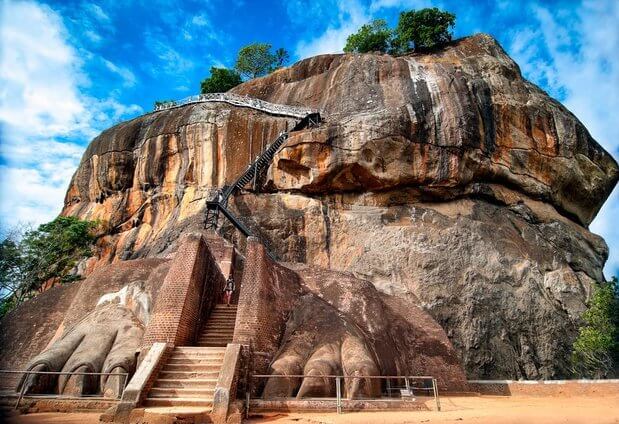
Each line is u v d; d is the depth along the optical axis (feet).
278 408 32.76
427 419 29.27
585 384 52.70
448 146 88.48
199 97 110.73
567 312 78.38
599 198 105.50
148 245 91.45
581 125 105.70
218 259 62.34
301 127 97.25
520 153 95.76
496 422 28.37
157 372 33.45
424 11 128.36
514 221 90.89
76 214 110.11
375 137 86.79
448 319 73.97
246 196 90.84
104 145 109.91
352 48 142.72
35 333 50.06
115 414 28.50
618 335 64.13
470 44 120.67
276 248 84.12
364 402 34.01
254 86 122.62
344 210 90.02
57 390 36.35
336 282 52.47
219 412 28.55
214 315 48.52
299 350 40.86
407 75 99.55
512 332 74.64
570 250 91.50
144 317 44.62
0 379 39.81
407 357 53.01
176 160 101.40
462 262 79.77
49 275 86.79
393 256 81.10
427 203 91.25
